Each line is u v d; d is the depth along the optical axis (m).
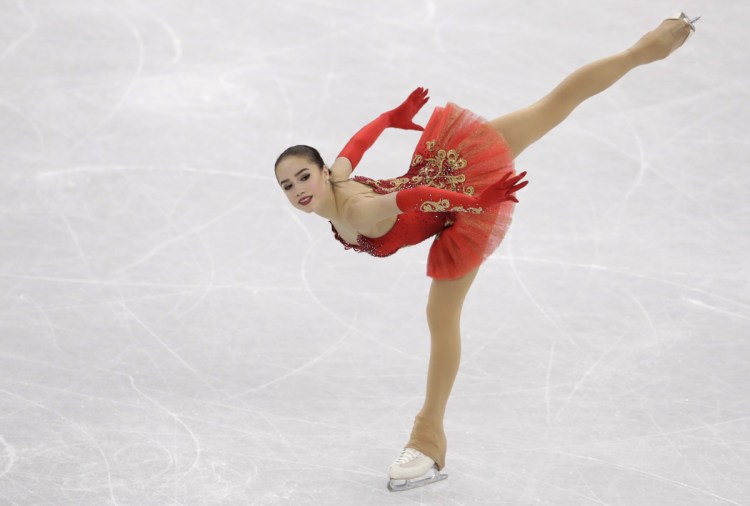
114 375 18.23
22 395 17.56
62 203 23.81
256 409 17.42
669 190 24.44
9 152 25.77
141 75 29.88
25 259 21.62
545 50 31.36
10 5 33.88
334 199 14.82
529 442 16.52
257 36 32.38
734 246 22.20
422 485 15.52
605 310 20.22
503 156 15.34
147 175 25.08
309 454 16.25
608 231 22.97
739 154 25.81
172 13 33.75
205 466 15.89
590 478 15.59
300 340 19.42
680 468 15.78
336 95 29.02
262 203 24.20
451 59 30.94
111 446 16.34
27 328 19.44
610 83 16.31
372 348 19.22
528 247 22.52
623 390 17.80
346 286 21.23
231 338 19.44
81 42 31.62
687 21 16.83
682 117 27.66
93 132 26.88
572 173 25.28
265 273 21.56
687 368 18.34
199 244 22.47
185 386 18.00
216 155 26.08
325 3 34.59
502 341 19.33
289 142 26.67
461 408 17.44
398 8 34.28
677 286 20.86
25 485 15.33
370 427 16.98
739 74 29.72
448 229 15.31
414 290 21.17
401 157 26.06
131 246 22.30
